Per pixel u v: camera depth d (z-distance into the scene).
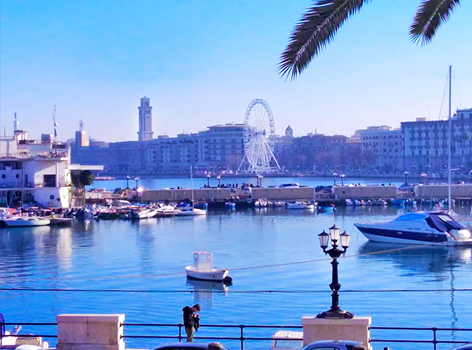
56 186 178.50
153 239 137.75
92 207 182.62
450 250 117.62
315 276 94.12
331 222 170.12
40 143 187.00
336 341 28.92
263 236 141.62
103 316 33.00
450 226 123.75
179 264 106.00
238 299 79.56
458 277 93.06
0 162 175.75
